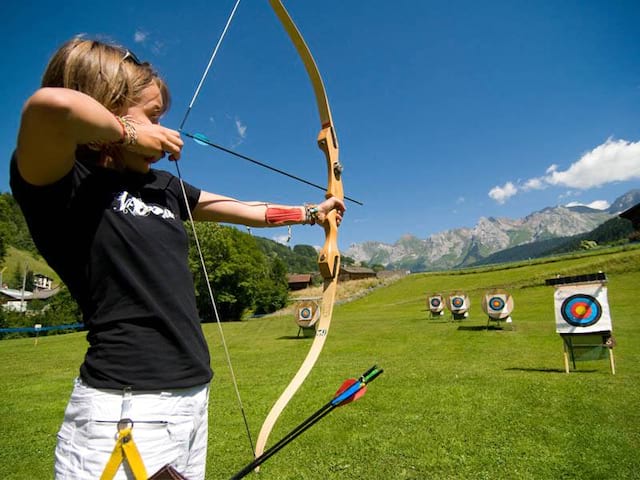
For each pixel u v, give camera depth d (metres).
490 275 34.81
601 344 5.81
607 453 3.15
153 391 0.92
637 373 5.63
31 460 3.58
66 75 0.96
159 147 0.94
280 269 47.72
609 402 4.33
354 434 3.78
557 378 5.50
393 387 5.39
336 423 4.08
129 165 1.04
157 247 1.01
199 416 1.04
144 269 0.97
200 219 1.39
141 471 0.86
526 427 3.74
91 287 0.95
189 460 1.03
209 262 32.03
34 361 10.31
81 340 15.61
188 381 0.98
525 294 24.33
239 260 33.00
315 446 3.54
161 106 1.12
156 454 0.90
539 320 13.60
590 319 5.84
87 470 0.88
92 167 0.99
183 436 0.97
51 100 0.70
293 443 3.62
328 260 2.25
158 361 0.94
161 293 0.98
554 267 31.50
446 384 5.42
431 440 3.56
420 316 18.55
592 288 5.88
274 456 3.37
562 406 4.28
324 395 5.22
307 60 2.27
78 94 0.76
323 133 2.31
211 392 5.73
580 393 4.70
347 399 1.31
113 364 0.91
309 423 1.21
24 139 0.76
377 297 35.47
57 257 0.96
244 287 33.38
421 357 7.84
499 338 9.91
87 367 0.93
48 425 4.57
